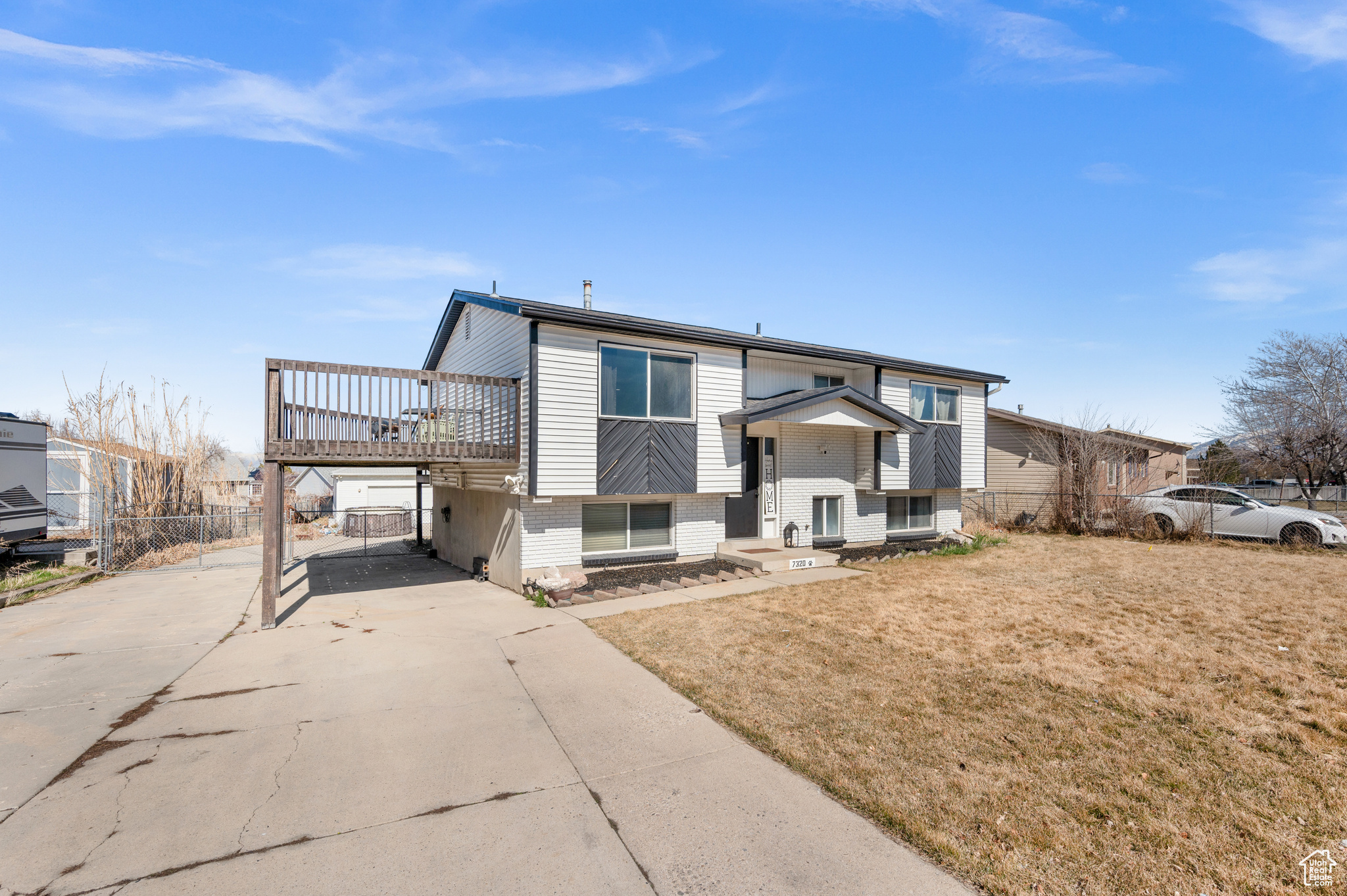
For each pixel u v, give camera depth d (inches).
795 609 341.7
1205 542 587.5
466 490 572.7
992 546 583.2
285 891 122.4
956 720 195.5
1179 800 148.0
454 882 124.7
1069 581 408.2
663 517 493.7
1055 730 186.9
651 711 211.8
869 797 151.9
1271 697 206.8
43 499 580.1
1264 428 933.8
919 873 124.5
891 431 570.9
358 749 186.5
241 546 802.2
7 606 408.8
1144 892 116.6
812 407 506.3
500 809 151.9
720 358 490.3
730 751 180.5
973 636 286.5
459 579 517.7
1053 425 778.2
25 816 149.8
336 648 297.3
